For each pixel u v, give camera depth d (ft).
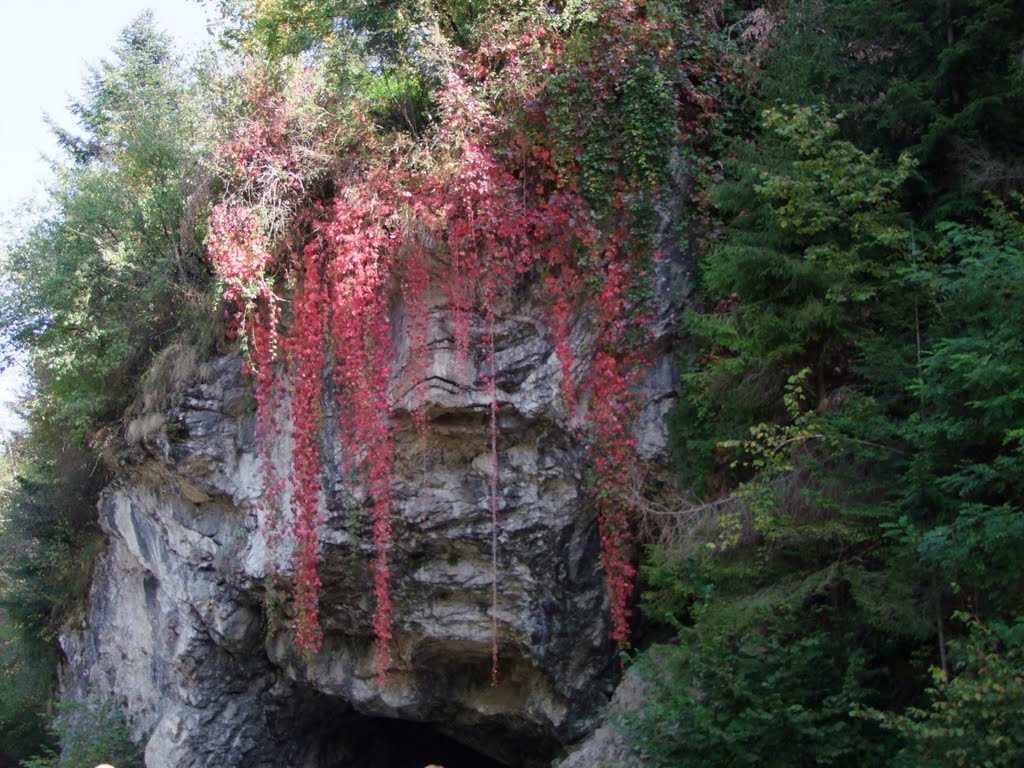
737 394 30.89
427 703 41.19
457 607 38.11
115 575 55.77
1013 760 20.67
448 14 41.68
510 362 35.83
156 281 48.32
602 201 35.24
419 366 35.91
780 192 28.48
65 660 63.57
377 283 36.94
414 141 39.04
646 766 28.07
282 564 41.22
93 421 52.54
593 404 34.60
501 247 35.29
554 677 36.88
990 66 29.40
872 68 31.96
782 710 24.89
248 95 40.86
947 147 29.66
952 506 24.52
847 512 26.07
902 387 26.78
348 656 42.57
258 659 47.44
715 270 30.96
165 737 47.03
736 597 28.55
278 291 41.16
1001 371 22.04
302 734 49.42
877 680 27.99
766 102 35.70
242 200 40.50
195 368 44.62
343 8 43.60
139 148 52.31
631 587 33.88
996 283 23.73
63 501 60.44
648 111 35.40
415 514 37.40
